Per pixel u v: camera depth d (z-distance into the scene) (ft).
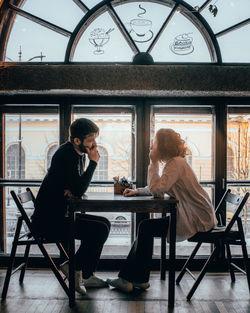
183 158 8.13
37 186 10.57
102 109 10.55
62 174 7.61
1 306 7.56
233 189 10.52
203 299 8.05
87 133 7.70
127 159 10.66
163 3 10.09
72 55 10.18
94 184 10.55
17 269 8.58
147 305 7.63
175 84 9.46
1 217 10.56
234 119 10.47
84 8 9.99
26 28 10.11
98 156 7.82
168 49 10.12
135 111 10.40
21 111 10.51
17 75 9.52
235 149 10.50
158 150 8.07
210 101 10.28
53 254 10.48
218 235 8.02
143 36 10.09
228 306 7.64
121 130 10.61
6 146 10.63
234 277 9.32
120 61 10.16
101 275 9.89
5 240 10.61
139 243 8.20
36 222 7.71
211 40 10.03
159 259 10.27
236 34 10.08
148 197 7.84
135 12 10.08
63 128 10.38
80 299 7.94
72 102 10.33
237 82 9.45
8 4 9.91
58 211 7.66
